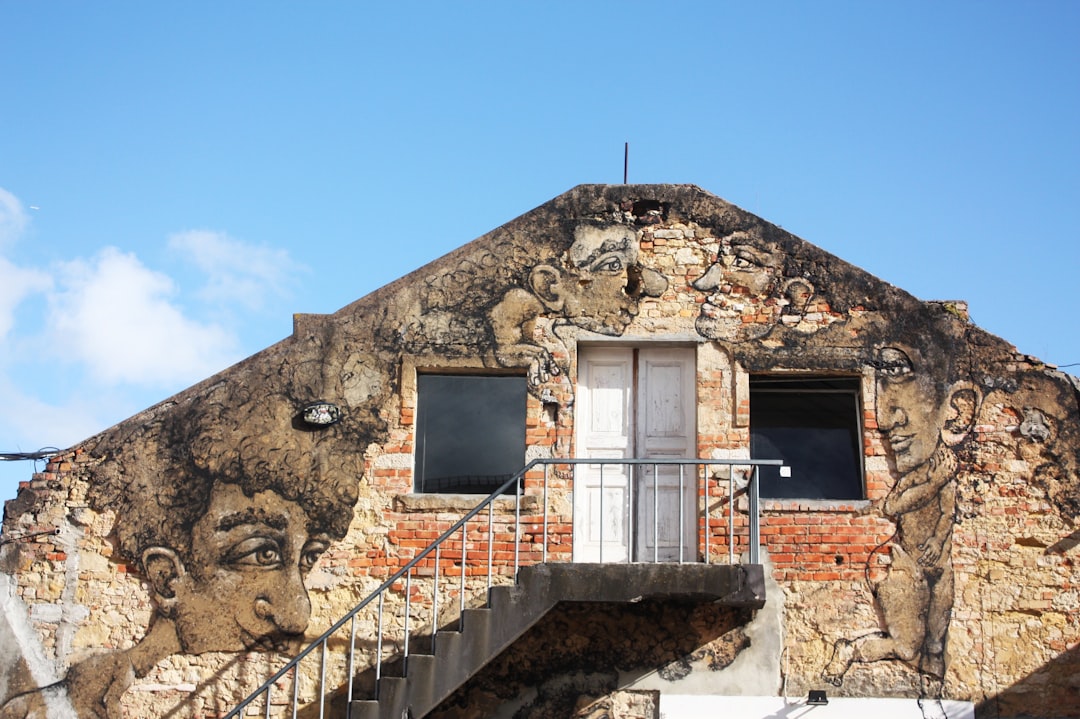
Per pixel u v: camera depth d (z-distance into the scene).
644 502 12.92
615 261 13.27
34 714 12.16
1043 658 12.17
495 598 11.35
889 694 12.12
